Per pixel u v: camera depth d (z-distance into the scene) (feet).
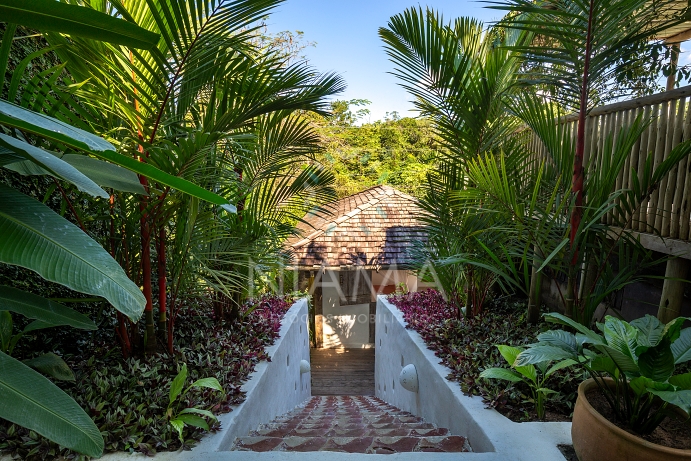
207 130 8.87
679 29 18.60
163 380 8.88
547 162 14.16
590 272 12.92
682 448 5.72
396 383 18.65
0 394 4.35
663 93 10.48
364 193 36.47
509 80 12.40
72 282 4.01
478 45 13.17
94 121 8.87
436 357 12.71
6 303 5.83
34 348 10.34
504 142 13.48
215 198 4.24
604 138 12.77
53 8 3.39
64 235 4.34
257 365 12.08
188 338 12.66
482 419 8.14
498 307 17.22
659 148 10.85
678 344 6.68
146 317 9.81
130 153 8.05
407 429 10.45
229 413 8.53
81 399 7.64
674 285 10.57
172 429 7.18
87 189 4.22
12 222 4.19
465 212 13.15
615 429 5.73
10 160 4.69
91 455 4.46
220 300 14.47
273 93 9.33
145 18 8.61
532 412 8.48
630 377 6.00
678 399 5.09
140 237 9.69
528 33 12.22
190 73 7.85
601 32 9.08
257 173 12.96
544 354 6.82
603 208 9.95
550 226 9.99
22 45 9.94
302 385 21.59
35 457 6.30
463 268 14.39
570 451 7.06
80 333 11.67
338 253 27.81
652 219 11.18
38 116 3.88
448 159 13.43
